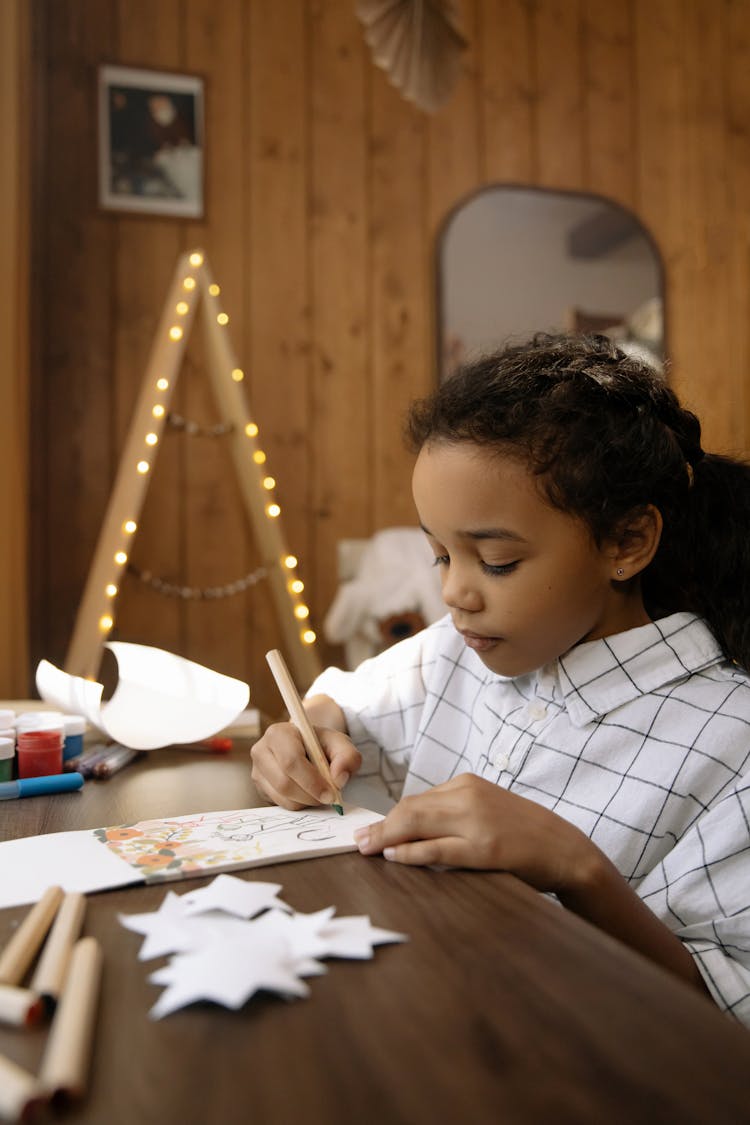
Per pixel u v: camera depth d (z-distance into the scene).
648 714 0.66
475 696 0.81
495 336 2.35
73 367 2.08
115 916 0.43
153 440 1.53
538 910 0.43
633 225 2.48
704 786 0.62
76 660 1.67
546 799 0.67
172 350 1.62
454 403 0.63
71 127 2.10
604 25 2.50
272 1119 0.26
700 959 0.53
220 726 0.91
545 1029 0.31
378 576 2.04
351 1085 0.28
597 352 0.72
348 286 2.28
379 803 0.72
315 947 0.37
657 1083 0.28
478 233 2.36
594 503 0.61
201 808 0.68
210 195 2.19
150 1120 0.26
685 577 0.73
